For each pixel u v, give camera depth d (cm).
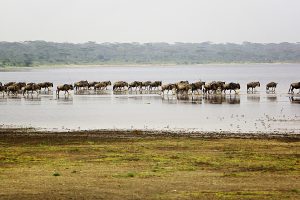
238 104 18012
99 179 6550
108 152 8819
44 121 13762
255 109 16125
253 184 6250
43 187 6059
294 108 16338
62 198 5512
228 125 12475
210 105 17775
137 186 6112
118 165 7612
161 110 16350
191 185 6178
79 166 7556
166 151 8881
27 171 7150
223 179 6556
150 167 7438
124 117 14575
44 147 9400
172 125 12631
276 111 15450
